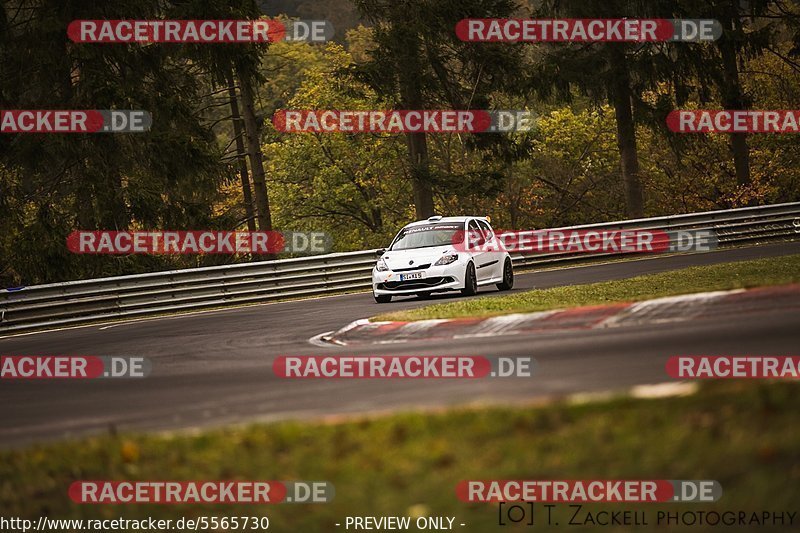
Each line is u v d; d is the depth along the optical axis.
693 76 150.00
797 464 19.36
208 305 100.44
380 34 139.25
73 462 28.17
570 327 48.38
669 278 69.38
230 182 144.88
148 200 129.00
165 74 135.75
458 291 88.00
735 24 149.12
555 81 147.62
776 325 39.00
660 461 20.81
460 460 22.95
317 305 88.62
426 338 52.50
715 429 21.69
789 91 196.88
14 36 128.38
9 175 128.25
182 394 39.94
